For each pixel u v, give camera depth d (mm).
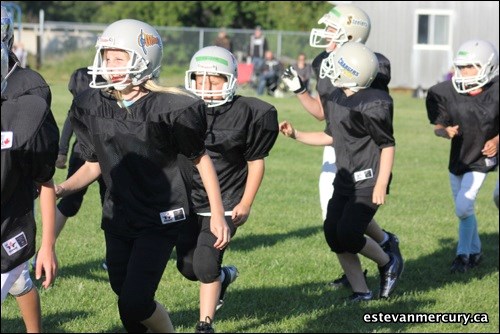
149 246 9094
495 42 64250
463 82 15039
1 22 9016
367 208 12695
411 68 64875
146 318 8992
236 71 11055
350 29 14438
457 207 15250
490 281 14648
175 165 9203
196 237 10961
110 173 9211
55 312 11727
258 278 13977
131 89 9109
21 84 8852
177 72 58344
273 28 73875
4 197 8039
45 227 8281
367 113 12438
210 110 10977
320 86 13633
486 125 15141
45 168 8156
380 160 12641
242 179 11141
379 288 13406
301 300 12891
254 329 11375
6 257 8141
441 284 14367
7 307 11734
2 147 7906
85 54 60125
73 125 9414
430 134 38250
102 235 16500
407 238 17719
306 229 18016
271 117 10977
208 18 74562
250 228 17844
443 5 64188
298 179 24859
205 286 10641
